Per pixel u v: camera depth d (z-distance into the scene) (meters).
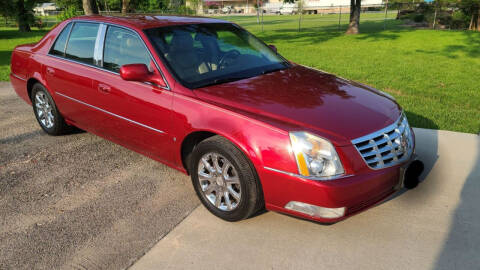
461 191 3.43
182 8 39.72
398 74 8.99
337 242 2.79
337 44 16.09
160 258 2.70
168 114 3.27
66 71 4.32
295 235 2.89
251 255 2.69
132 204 3.42
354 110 2.93
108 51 3.91
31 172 4.11
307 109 2.88
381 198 2.79
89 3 14.14
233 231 2.97
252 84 3.33
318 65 10.52
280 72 3.72
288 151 2.59
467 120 5.31
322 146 2.55
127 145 4.02
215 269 2.57
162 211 3.29
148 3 36.94
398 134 2.91
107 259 2.70
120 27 3.84
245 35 4.36
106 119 4.02
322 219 2.62
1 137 5.16
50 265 2.66
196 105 3.08
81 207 3.40
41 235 3.00
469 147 4.35
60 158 4.45
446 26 24.80
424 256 2.62
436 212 3.12
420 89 7.35
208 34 3.96
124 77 3.25
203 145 3.00
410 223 2.99
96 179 3.92
